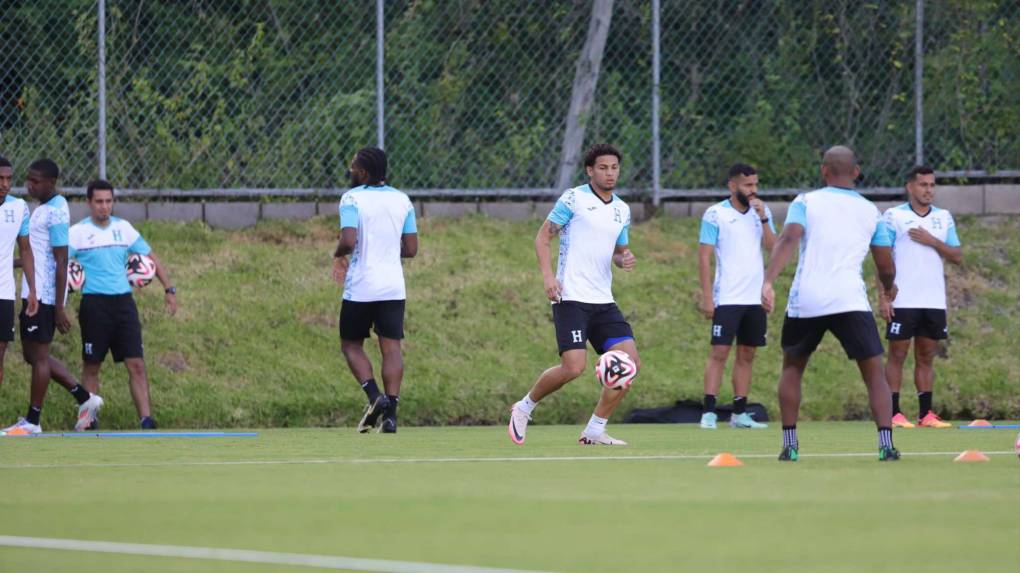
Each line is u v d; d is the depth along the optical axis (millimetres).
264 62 59031
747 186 43781
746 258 43906
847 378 51906
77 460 29484
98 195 44438
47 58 57094
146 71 58031
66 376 43500
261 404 47750
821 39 62812
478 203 60562
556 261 57156
